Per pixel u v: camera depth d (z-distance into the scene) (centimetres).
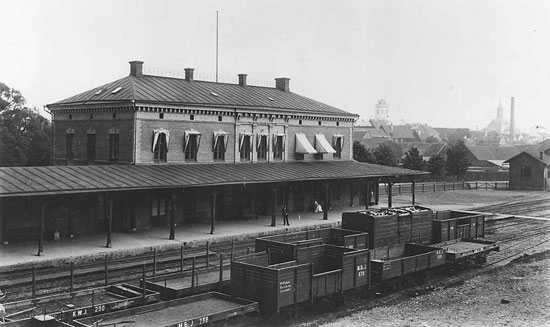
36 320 1443
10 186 2353
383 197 5456
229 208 3716
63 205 2908
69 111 3709
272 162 4075
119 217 3128
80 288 2028
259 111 3919
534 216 4431
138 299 1728
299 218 3809
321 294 1861
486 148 10125
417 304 2039
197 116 3569
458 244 2823
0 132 5284
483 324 1817
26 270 2198
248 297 1780
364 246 2406
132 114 3247
